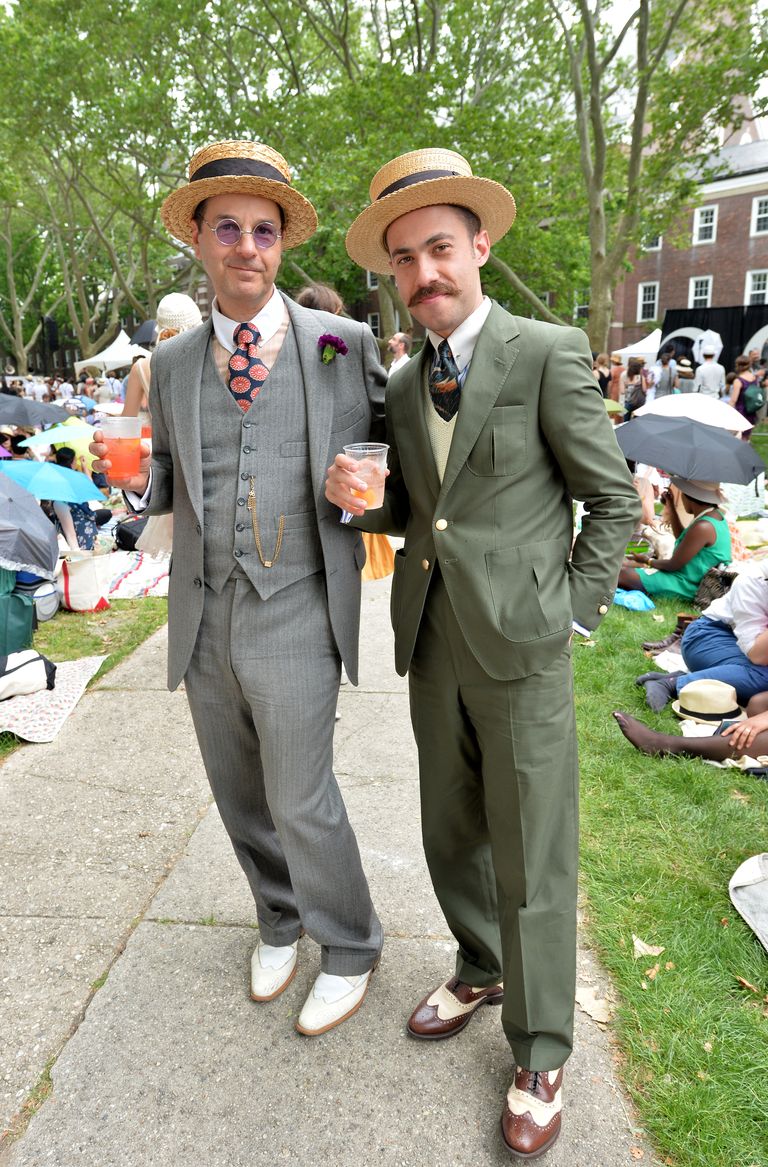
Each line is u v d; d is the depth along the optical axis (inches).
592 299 647.8
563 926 65.2
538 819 63.7
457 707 68.6
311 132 687.7
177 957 90.2
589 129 700.0
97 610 225.1
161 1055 77.0
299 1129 68.9
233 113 744.3
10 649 176.2
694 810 117.5
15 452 372.2
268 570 70.7
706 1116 68.4
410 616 70.0
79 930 95.2
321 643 73.5
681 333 660.7
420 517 69.5
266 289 68.6
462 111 585.0
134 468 75.1
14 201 1106.7
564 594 62.7
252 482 69.9
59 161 984.3
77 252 1302.9
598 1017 80.5
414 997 83.4
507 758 64.1
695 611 211.2
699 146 603.8
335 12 748.0
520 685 62.9
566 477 64.1
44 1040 79.4
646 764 131.3
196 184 63.7
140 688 166.9
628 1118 69.3
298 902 76.7
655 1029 78.0
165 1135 68.7
